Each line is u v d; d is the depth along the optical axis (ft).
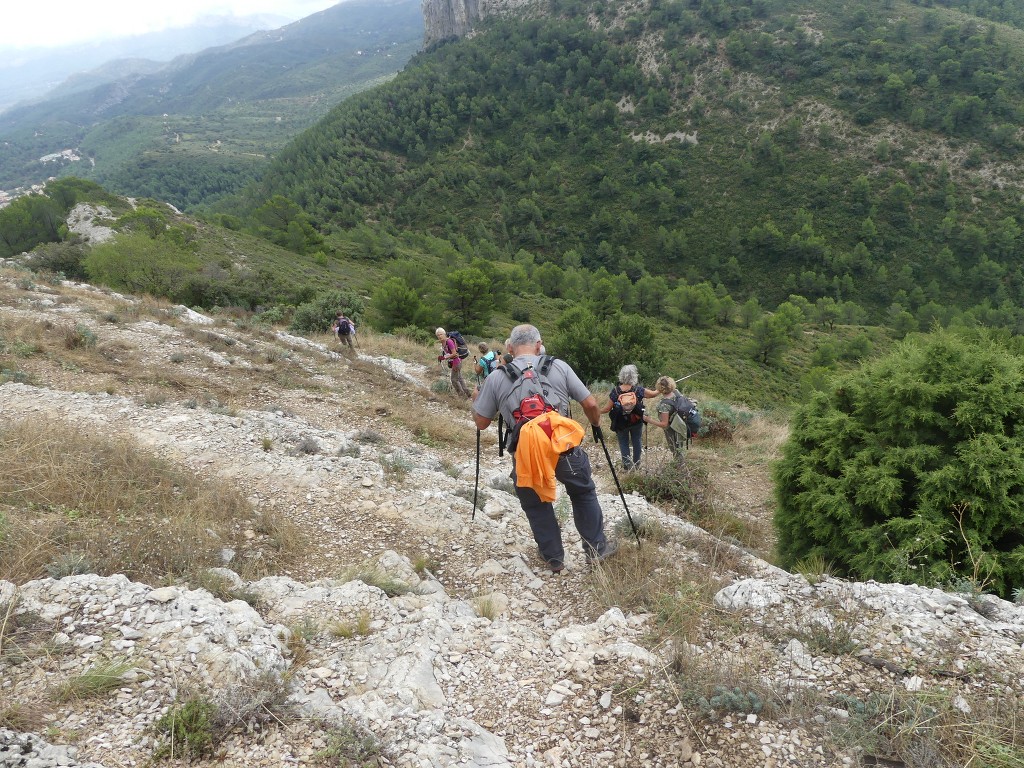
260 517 13.88
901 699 6.56
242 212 547.49
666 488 20.71
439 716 6.80
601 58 622.13
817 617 8.57
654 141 531.50
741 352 208.95
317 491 15.89
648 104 556.92
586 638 8.68
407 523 14.24
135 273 78.23
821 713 6.58
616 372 55.62
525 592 10.97
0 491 12.14
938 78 468.34
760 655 7.87
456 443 26.37
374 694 7.13
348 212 510.17
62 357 28.19
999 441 12.76
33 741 5.56
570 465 10.50
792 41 540.11
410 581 11.12
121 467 14.58
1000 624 8.25
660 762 6.14
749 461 30.89
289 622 9.09
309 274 187.01
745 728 6.40
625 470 22.62
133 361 30.66
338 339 50.06
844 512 14.21
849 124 471.21
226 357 35.50
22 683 6.53
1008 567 12.01
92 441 16.19
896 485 13.41
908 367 14.69
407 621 9.16
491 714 7.09
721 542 13.02
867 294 386.52
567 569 11.75
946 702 6.44
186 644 7.45
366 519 14.42
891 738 6.13
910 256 399.24
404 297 88.58
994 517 12.26
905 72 476.95
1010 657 7.32
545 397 10.17
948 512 12.98
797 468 16.21
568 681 7.61
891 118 464.65
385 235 341.41
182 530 11.66
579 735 6.64
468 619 9.56
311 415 27.50
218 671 7.04
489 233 485.56
